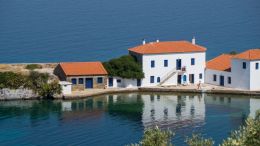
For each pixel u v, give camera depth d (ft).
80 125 360.48
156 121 368.68
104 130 350.02
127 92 440.86
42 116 380.99
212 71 458.50
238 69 442.91
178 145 317.01
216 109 396.78
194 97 431.02
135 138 335.06
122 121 368.48
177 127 355.56
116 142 328.90
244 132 165.99
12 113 387.55
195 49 457.27
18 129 353.31
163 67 452.35
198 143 183.01
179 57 454.40
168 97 431.02
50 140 333.42
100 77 441.27
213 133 343.67
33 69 451.53
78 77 435.12
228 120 369.71
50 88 420.36
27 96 420.36
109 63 448.65
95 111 392.27
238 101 418.92
